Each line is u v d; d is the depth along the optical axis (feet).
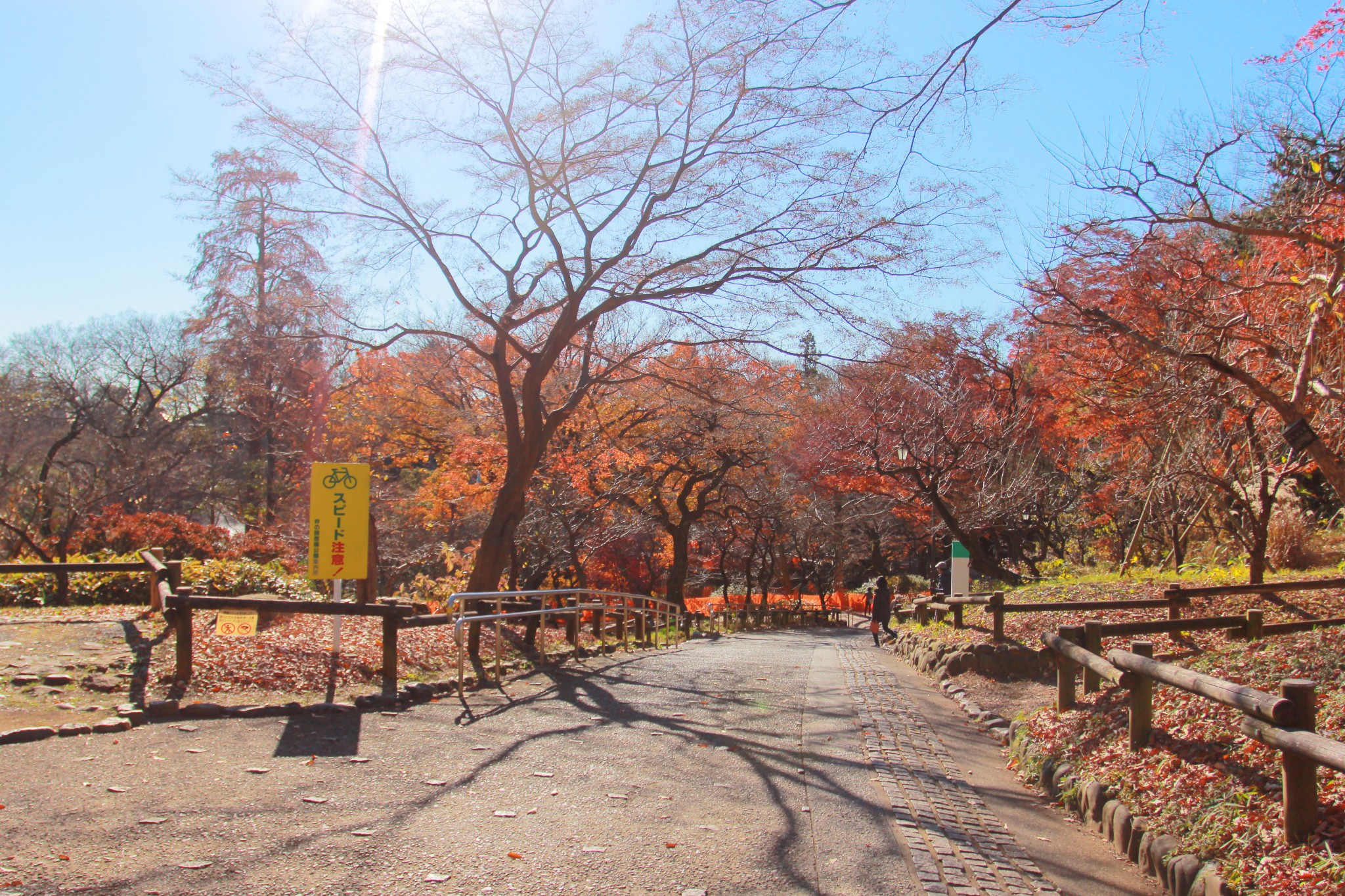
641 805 18.34
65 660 28.58
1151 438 54.34
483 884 13.82
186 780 18.45
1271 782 15.88
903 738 26.89
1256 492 52.47
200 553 71.77
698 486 103.09
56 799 16.81
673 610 92.63
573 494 72.95
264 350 51.11
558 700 30.53
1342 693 19.16
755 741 25.00
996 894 14.58
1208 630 34.06
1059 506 88.22
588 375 53.98
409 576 88.63
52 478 107.65
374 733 23.73
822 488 92.73
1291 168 34.32
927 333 50.85
